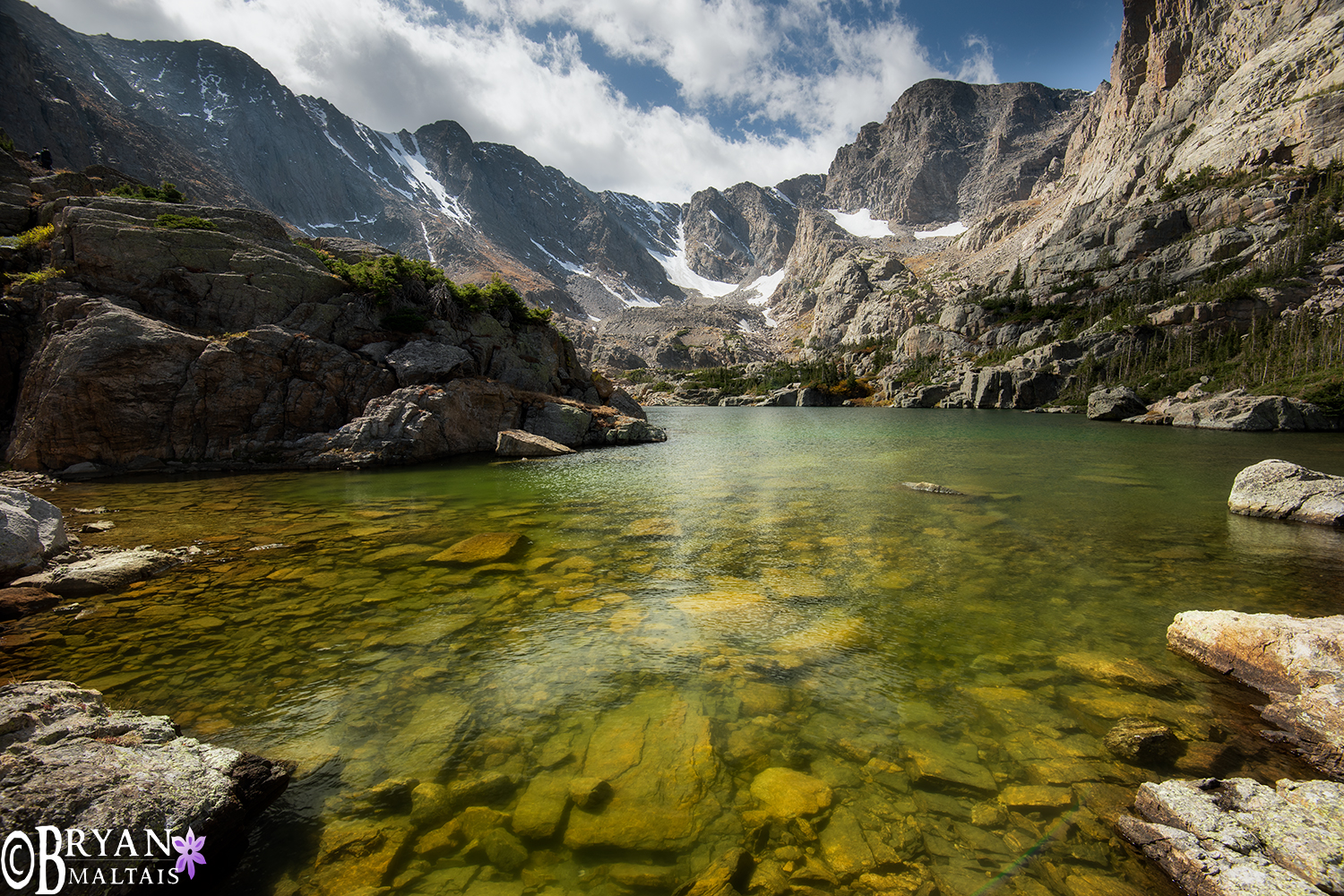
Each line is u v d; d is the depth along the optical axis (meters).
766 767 6.49
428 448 37.50
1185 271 127.81
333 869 5.13
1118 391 83.75
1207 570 13.87
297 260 40.78
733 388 197.38
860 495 23.81
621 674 8.73
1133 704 7.76
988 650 9.51
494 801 5.96
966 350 156.88
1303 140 137.88
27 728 5.90
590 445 47.31
